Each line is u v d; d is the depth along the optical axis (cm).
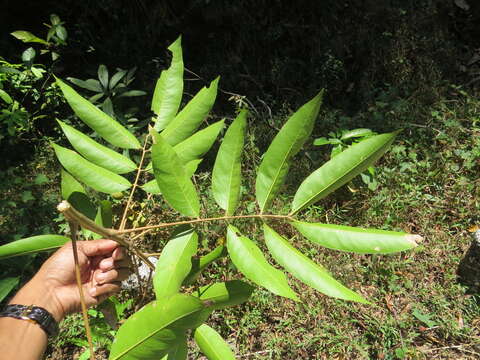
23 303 111
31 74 409
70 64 521
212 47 530
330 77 495
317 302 286
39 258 313
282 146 92
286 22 521
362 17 509
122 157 120
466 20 541
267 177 94
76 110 118
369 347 269
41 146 430
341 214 350
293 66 517
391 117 428
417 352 260
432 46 500
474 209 340
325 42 510
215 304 99
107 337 265
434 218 342
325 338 271
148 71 515
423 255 317
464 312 285
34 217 355
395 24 505
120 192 121
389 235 86
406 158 389
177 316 85
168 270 93
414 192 350
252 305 288
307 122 90
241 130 96
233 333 282
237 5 515
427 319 276
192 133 117
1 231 341
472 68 504
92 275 126
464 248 321
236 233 93
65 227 329
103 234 88
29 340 102
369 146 87
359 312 284
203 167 400
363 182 359
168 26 527
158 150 90
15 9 511
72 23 527
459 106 431
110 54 527
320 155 398
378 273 303
